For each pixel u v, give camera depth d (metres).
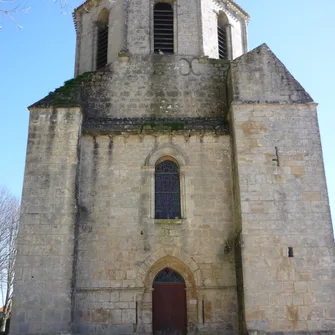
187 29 23.27
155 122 20.62
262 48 20.77
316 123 19.47
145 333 17.67
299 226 17.92
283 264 17.38
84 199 19.22
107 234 18.78
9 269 36.19
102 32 25.14
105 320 17.67
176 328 18.12
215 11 24.69
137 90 21.52
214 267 18.52
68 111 19.72
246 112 19.55
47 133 19.34
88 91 21.39
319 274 17.30
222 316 17.92
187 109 21.34
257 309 16.80
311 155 18.98
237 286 18.16
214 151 20.16
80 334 17.38
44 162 18.89
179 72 21.98
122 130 20.14
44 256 17.50
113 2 24.11
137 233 18.84
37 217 18.06
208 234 18.95
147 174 19.73
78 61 25.12
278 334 16.41
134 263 18.44
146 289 18.31
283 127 19.36
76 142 19.23
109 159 19.86
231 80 20.34
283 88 20.05
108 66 21.89
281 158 18.89
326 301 16.97
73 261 17.55
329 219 18.06
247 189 18.38
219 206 19.38
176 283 18.73
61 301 16.92
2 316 36.56
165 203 19.66
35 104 19.78
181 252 18.66
